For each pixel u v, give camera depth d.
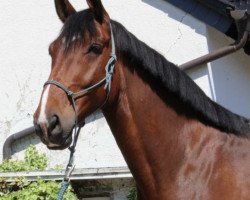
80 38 4.40
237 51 8.63
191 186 4.47
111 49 4.49
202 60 8.20
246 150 4.62
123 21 8.80
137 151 4.54
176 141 4.57
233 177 4.50
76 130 4.48
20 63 9.01
